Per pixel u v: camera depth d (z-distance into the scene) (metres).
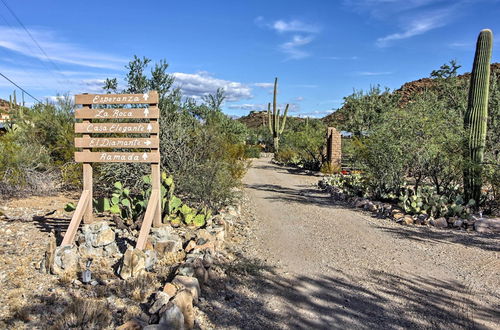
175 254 5.11
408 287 4.75
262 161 31.92
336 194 12.29
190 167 8.83
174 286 3.90
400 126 10.11
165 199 6.79
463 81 19.41
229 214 8.31
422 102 10.51
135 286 4.05
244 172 11.89
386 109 22.25
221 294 4.28
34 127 12.16
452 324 3.84
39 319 3.32
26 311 3.41
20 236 5.69
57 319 3.30
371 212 9.62
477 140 9.42
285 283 4.78
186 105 11.24
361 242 6.81
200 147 9.27
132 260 4.30
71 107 13.01
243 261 5.41
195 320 3.63
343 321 3.85
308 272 5.21
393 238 7.10
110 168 8.98
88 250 4.93
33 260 4.72
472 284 4.88
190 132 9.87
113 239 5.08
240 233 7.10
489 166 9.22
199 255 5.02
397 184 10.55
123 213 6.56
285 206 10.41
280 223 8.27
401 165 10.21
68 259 4.42
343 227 7.98
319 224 8.25
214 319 3.72
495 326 3.81
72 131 10.91
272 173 20.92
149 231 5.27
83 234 5.04
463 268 5.47
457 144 9.56
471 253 6.18
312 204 10.84
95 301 3.66
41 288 3.94
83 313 3.37
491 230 7.59
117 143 5.54
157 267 4.69
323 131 24.67
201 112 14.45
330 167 20.44
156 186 5.57
